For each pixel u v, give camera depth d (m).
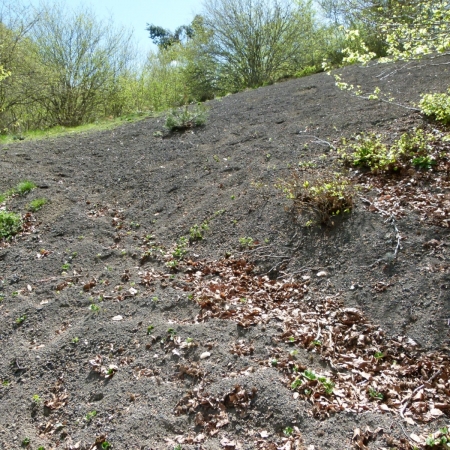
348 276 3.88
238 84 19.23
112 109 16.70
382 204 4.44
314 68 14.74
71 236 5.40
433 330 3.20
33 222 5.80
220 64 19.44
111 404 2.98
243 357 3.18
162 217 5.59
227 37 18.70
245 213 5.10
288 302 3.84
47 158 7.98
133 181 6.62
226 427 2.69
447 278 3.50
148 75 18.27
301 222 4.60
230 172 6.15
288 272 4.20
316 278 4.00
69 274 4.71
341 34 15.57
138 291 4.23
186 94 19.11
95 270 4.73
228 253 4.61
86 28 15.35
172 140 7.99
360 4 5.74
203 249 4.80
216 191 5.76
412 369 3.00
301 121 7.22
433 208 4.21
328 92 8.63
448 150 5.06
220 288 4.09
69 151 8.34
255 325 3.52
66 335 3.72
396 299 3.51
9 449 2.79
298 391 2.84
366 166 5.18
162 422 2.75
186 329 3.54
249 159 6.31
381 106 6.84
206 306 3.84
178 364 3.22
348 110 7.08
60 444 2.78
